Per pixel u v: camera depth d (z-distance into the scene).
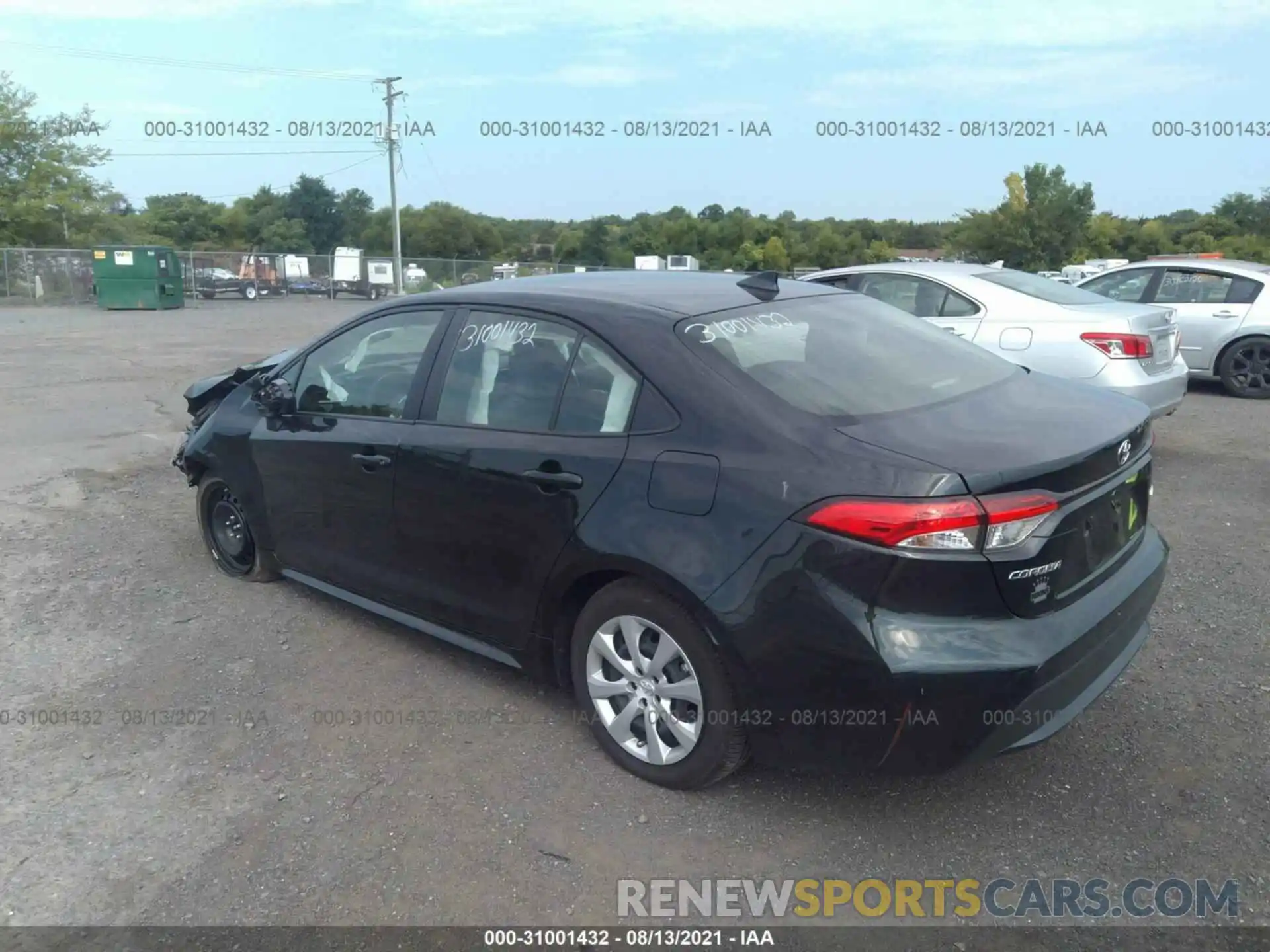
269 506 4.86
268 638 4.65
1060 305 7.43
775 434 3.06
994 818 3.22
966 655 2.76
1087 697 3.10
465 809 3.31
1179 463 7.68
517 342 3.81
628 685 3.42
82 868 3.04
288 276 42.66
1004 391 3.58
